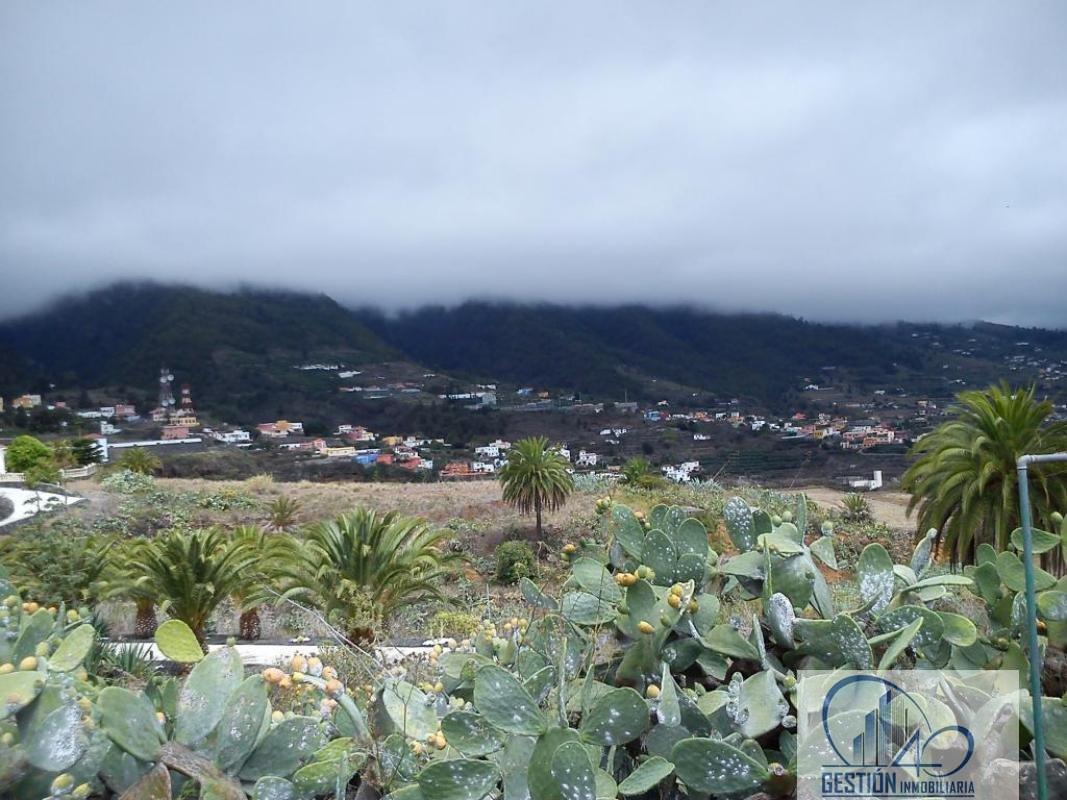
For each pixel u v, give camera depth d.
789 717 1.98
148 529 25.56
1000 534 14.12
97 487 31.22
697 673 2.44
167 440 70.31
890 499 27.36
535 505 25.23
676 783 2.03
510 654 2.68
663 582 2.53
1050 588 2.43
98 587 11.85
